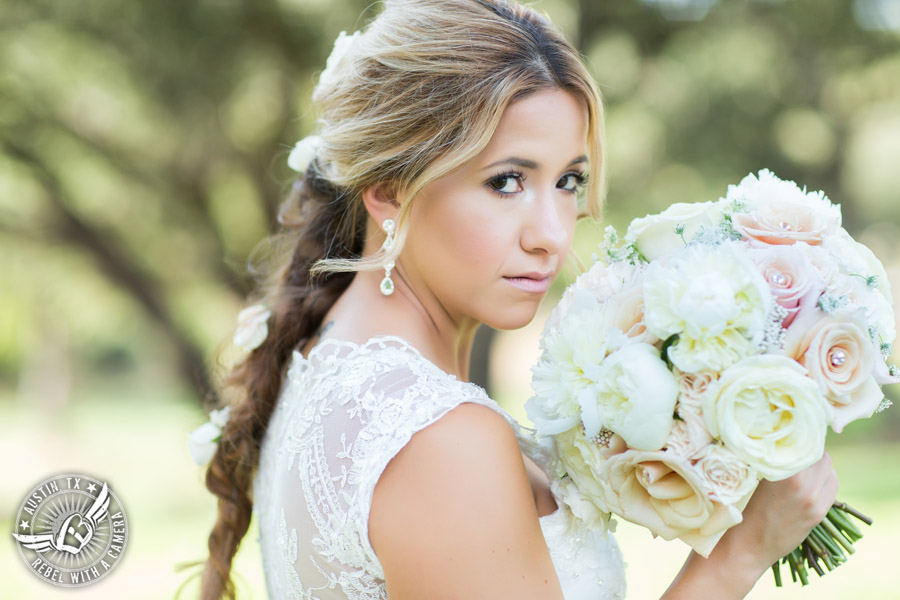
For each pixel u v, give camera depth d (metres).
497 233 1.73
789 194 1.74
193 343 11.43
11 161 9.72
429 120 1.71
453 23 1.75
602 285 1.70
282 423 1.94
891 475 9.46
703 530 1.46
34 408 19.44
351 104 1.83
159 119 8.93
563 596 1.59
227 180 10.02
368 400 1.62
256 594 6.05
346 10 7.67
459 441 1.52
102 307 15.59
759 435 1.42
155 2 7.80
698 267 1.47
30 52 8.73
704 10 8.14
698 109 8.34
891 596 5.64
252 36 7.91
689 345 1.45
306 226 2.28
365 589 1.60
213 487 2.35
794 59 8.32
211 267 10.48
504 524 1.50
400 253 1.88
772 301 1.45
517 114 1.70
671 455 1.44
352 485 1.58
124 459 14.56
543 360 1.67
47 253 11.56
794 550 1.77
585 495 1.63
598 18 7.86
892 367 1.59
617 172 8.46
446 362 1.97
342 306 1.98
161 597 6.56
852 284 1.57
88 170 10.48
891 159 12.45
